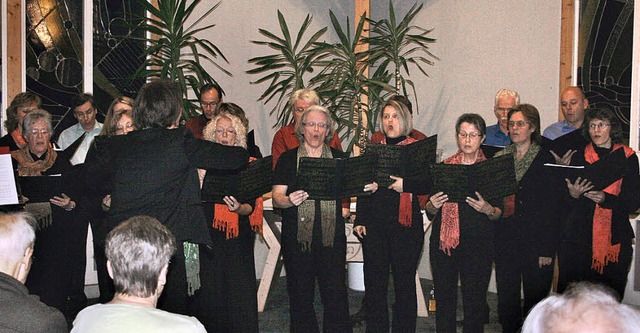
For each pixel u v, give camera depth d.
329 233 4.22
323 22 7.97
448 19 7.39
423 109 7.67
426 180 4.22
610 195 4.55
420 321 5.53
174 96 3.54
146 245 2.42
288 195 4.25
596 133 4.69
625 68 6.20
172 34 6.41
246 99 7.50
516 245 4.57
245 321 4.24
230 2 7.34
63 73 6.54
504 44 6.89
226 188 3.99
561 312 1.35
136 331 2.22
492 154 4.72
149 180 3.41
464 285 4.31
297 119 5.07
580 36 6.40
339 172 4.03
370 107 7.07
